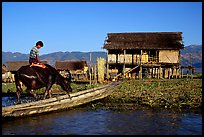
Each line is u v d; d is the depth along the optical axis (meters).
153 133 11.77
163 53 49.81
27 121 13.98
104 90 21.81
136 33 53.16
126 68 51.72
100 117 15.18
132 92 25.59
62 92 25.95
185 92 24.62
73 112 16.72
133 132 11.93
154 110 17.28
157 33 52.84
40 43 16.53
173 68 49.50
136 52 50.69
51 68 17.12
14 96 25.55
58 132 11.94
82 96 18.83
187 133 11.77
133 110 17.36
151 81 37.44
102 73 39.00
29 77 16.06
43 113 15.88
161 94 23.80
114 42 51.31
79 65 62.94
